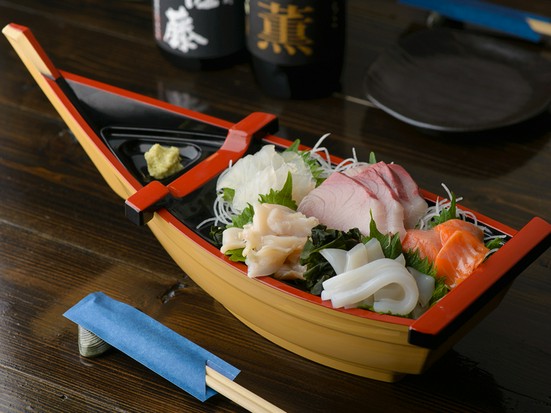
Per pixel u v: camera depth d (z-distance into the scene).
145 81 1.30
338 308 0.86
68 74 1.09
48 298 1.03
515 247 0.90
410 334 0.83
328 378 0.95
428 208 0.96
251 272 0.89
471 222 0.95
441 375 0.96
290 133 1.22
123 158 1.06
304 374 0.96
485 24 1.35
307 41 1.21
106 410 0.93
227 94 1.28
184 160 1.07
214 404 0.94
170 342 0.95
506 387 0.95
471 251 0.89
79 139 1.06
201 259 0.93
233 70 1.32
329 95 1.28
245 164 0.98
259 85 1.28
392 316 0.85
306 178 0.97
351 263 0.89
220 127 1.07
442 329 0.83
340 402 0.94
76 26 1.41
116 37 1.39
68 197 1.14
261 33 1.22
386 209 0.93
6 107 1.27
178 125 1.08
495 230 0.94
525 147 1.20
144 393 0.94
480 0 1.36
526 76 1.25
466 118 1.18
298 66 1.23
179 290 1.04
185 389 0.92
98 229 1.10
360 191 0.94
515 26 1.33
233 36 1.29
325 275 0.89
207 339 0.99
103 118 1.08
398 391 0.94
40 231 1.10
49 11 1.43
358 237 0.91
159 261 1.07
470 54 1.28
